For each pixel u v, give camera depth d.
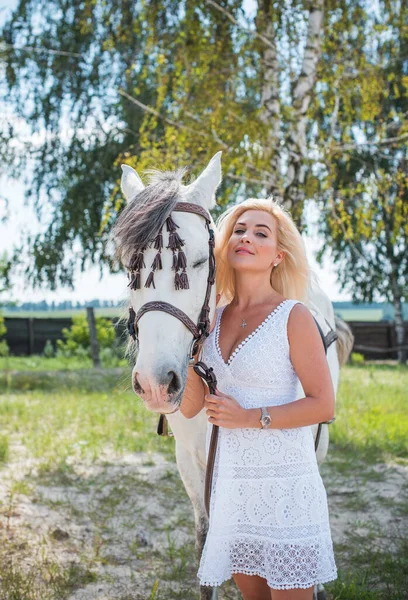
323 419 1.88
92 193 12.96
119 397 8.00
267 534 1.85
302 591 1.83
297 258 2.13
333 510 4.13
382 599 2.92
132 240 1.87
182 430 2.45
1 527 3.65
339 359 3.59
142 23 6.86
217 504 1.90
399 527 3.82
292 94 6.56
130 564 3.31
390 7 6.68
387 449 5.50
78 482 4.58
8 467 4.92
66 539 3.56
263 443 1.87
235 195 10.42
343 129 6.99
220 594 3.04
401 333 15.97
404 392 8.65
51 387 9.74
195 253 1.92
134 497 4.31
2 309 16.97
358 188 6.70
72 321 16.95
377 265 15.81
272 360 1.90
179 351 1.83
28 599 2.80
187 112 6.23
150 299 1.86
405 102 11.88
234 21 6.23
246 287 2.06
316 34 6.36
